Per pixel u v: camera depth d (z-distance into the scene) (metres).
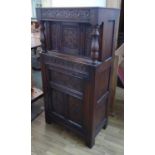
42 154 1.55
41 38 1.51
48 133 1.79
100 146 1.63
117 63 1.77
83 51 1.33
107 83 1.58
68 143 1.66
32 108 2.16
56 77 1.58
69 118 1.66
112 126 1.89
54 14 1.30
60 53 1.48
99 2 2.75
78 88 1.44
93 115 1.43
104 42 1.28
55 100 1.71
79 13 1.16
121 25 2.42
